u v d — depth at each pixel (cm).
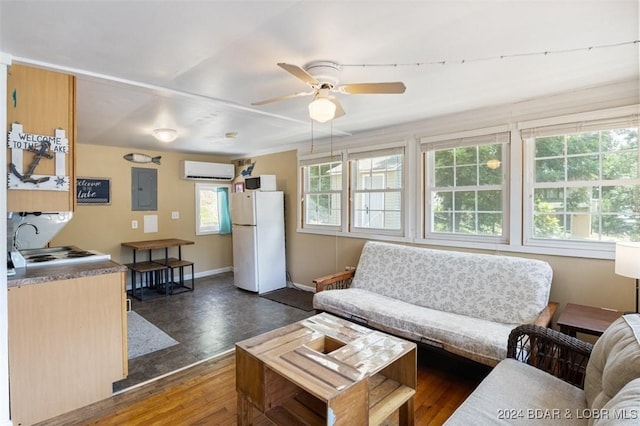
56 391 206
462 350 227
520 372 170
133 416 207
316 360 174
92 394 220
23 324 195
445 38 179
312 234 487
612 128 252
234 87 248
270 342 197
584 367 171
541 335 179
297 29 167
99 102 280
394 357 179
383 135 395
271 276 497
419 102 293
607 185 262
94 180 477
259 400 176
